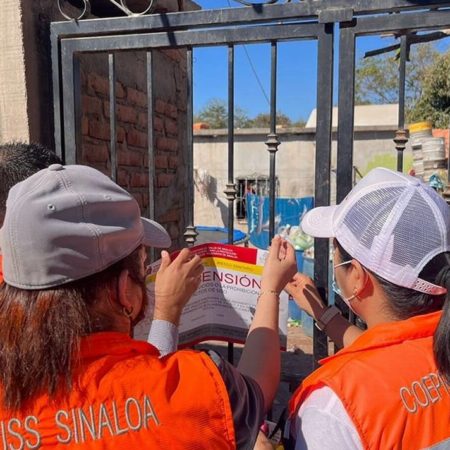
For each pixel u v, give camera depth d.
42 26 2.07
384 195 1.14
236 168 12.35
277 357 1.25
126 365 0.93
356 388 0.98
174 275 1.33
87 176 0.99
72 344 0.88
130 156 2.86
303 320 4.87
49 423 0.87
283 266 1.42
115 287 0.98
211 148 12.53
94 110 2.51
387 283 1.11
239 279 1.63
